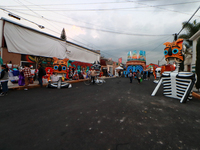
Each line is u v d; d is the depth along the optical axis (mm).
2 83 5641
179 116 3445
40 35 11031
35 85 8250
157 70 19281
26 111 3682
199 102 5133
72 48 15617
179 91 5520
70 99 5254
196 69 7555
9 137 2264
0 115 3334
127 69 24906
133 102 4898
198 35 9867
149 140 2213
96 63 11820
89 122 2957
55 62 8227
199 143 2139
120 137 2299
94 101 4973
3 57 8344
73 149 1928
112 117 3291
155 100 5312
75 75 14305
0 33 8148
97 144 2068
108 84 11547
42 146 2000
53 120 3057
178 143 2131
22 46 9469
